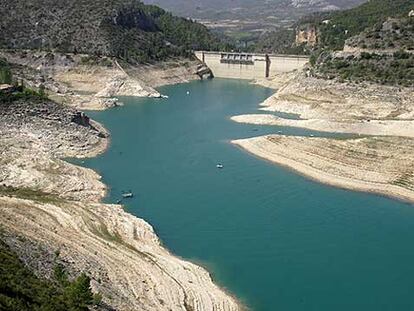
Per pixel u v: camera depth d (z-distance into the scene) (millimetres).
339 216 110750
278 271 90250
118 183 127562
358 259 94312
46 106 155375
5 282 60125
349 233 103562
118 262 84625
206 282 84938
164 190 123625
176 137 168250
